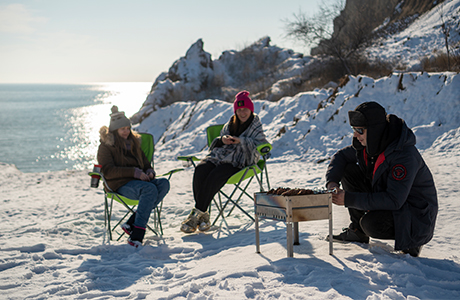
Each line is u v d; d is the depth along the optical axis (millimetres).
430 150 7527
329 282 2207
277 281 2309
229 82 26906
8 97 177750
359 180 2965
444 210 4055
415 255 2676
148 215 3664
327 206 2693
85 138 39906
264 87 22641
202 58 27234
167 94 23266
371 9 27953
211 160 4168
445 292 2088
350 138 8938
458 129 7746
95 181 3857
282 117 11023
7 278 2781
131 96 184375
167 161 10258
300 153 9219
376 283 2219
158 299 2246
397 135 2568
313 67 20922
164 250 3408
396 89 9281
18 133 44844
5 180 8234
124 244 3531
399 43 19875
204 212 3998
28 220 4859
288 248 2707
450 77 8625
